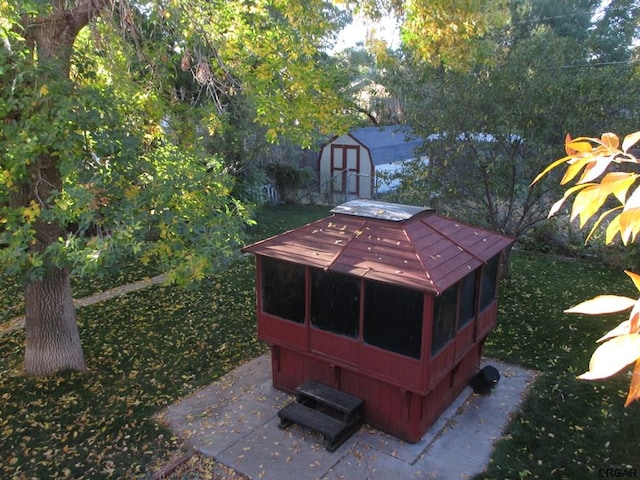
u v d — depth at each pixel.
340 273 5.87
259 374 7.60
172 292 11.14
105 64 6.75
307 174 22.56
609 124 8.95
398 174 11.53
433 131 10.07
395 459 5.61
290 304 6.62
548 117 9.30
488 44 9.18
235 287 11.48
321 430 5.75
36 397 6.87
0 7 4.83
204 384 7.30
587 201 1.04
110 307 10.27
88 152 5.56
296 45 7.59
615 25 17.94
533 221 10.71
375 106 12.95
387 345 5.76
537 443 5.82
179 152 6.82
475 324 6.73
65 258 5.30
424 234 6.32
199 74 6.77
